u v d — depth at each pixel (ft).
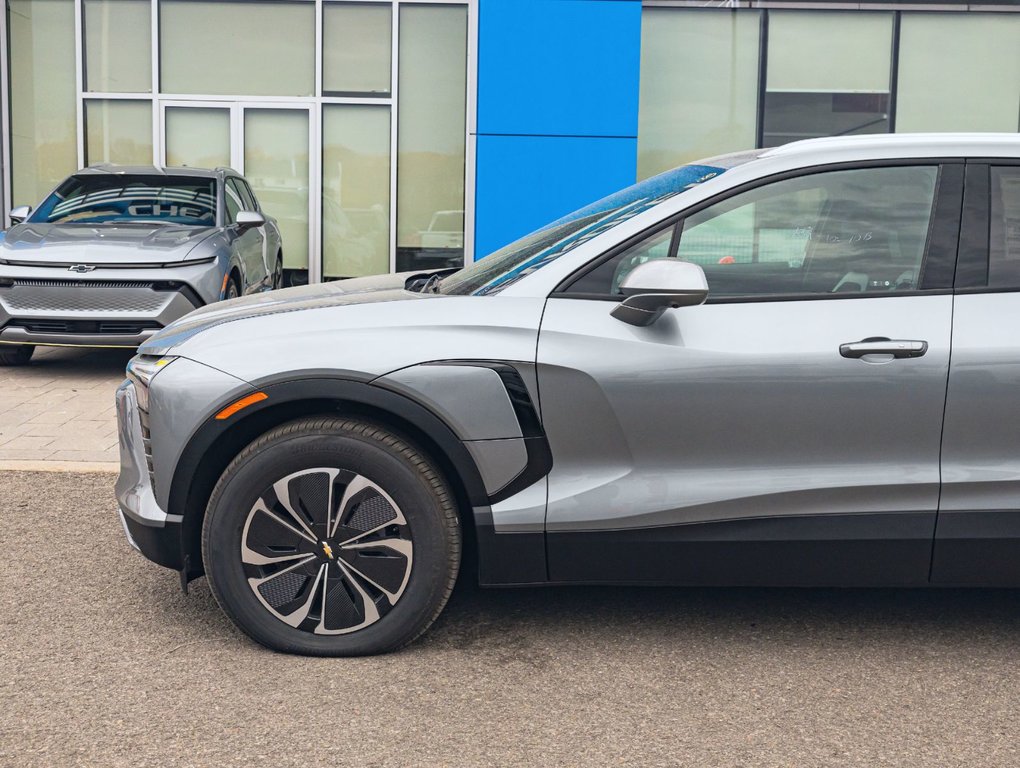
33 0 44.32
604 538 10.91
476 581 12.79
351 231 45.68
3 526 15.84
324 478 10.93
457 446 10.78
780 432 10.77
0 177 44.68
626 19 40.37
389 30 44.50
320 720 9.84
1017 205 11.05
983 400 10.65
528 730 9.69
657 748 9.36
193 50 44.60
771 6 44.45
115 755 9.17
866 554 10.91
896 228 11.01
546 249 11.71
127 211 30.86
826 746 9.43
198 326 11.61
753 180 11.09
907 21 44.42
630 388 10.73
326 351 10.81
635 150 40.91
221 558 11.07
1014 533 10.84
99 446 20.85
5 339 27.40
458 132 45.11
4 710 10.00
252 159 45.19
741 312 10.85
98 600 12.87
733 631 12.05
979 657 11.43
